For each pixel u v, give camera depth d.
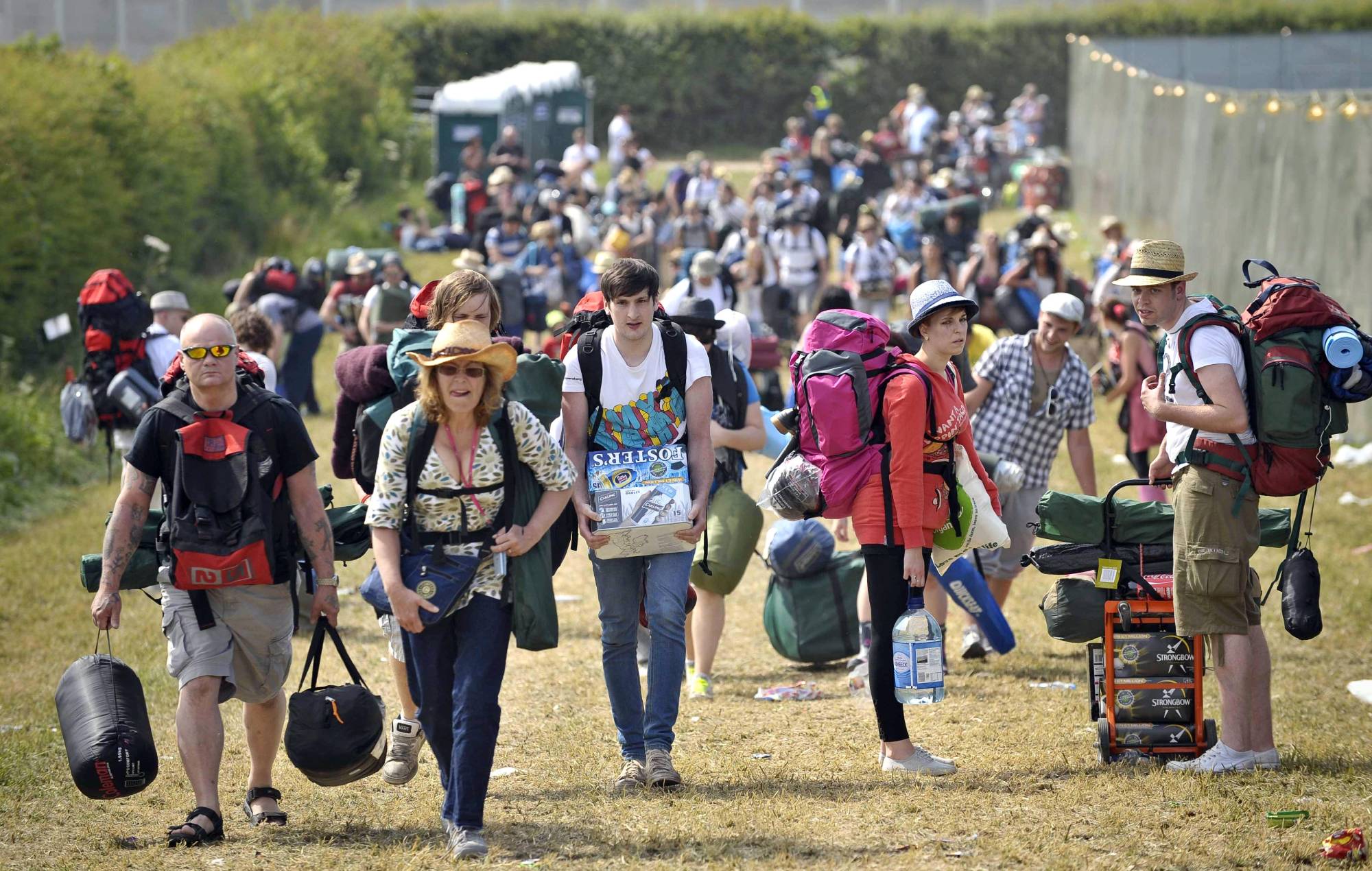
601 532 21.11
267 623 20.00
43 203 64.25
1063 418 29.88
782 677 30.27
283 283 61.03
